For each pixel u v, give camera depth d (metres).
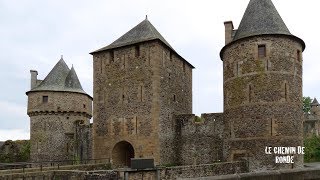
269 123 22.62
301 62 24.62
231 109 24.61
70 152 35.91
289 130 22.62
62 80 37.97
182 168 19.59
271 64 23.02
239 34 24.83
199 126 28.80
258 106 22.98
